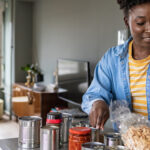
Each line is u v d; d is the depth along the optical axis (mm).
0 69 6012
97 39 3660
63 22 4496
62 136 1228
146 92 1261
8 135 4352
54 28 4797
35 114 4203
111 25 3383
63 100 4160
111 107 1312
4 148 1177
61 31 4562
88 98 1307
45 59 5191
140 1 976
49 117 1202
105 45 3504
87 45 3875
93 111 1188
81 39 4012
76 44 4145
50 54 4980
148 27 1001
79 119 1392
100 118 1162
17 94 5062
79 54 4074
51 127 1119
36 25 5547
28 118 1222
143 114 1303
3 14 5879
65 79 3980
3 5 5785
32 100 4324
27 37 5734
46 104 4047
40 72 5375
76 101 3596
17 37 5652
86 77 3336
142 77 1262
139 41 1066
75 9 4137
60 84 4184
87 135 1072
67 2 4352
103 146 959
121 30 2932
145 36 1022
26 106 4570
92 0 3734
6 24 5805
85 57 3928
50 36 4961
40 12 5336
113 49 1402
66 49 4422
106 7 3469
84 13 3924
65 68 3982
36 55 5578
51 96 4070
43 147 1090
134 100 1324
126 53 1319
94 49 3721
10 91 5566
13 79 5688
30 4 5715
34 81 4977
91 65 3795
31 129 1167
